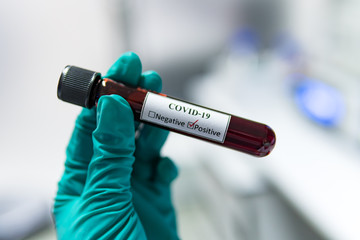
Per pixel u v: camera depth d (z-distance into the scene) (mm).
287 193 903
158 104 476
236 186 1057
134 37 1668
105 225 492
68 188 575
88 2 1527
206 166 1391
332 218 787
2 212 1393
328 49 1226
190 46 1738
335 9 1158
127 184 526
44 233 1469
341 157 980
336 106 1060
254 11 1637
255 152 470
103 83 495
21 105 1725
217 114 471
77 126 579
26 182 1665
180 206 1693
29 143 1817
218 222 1403
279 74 1405
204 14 1645
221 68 1681
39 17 1512
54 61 1642
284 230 1109
